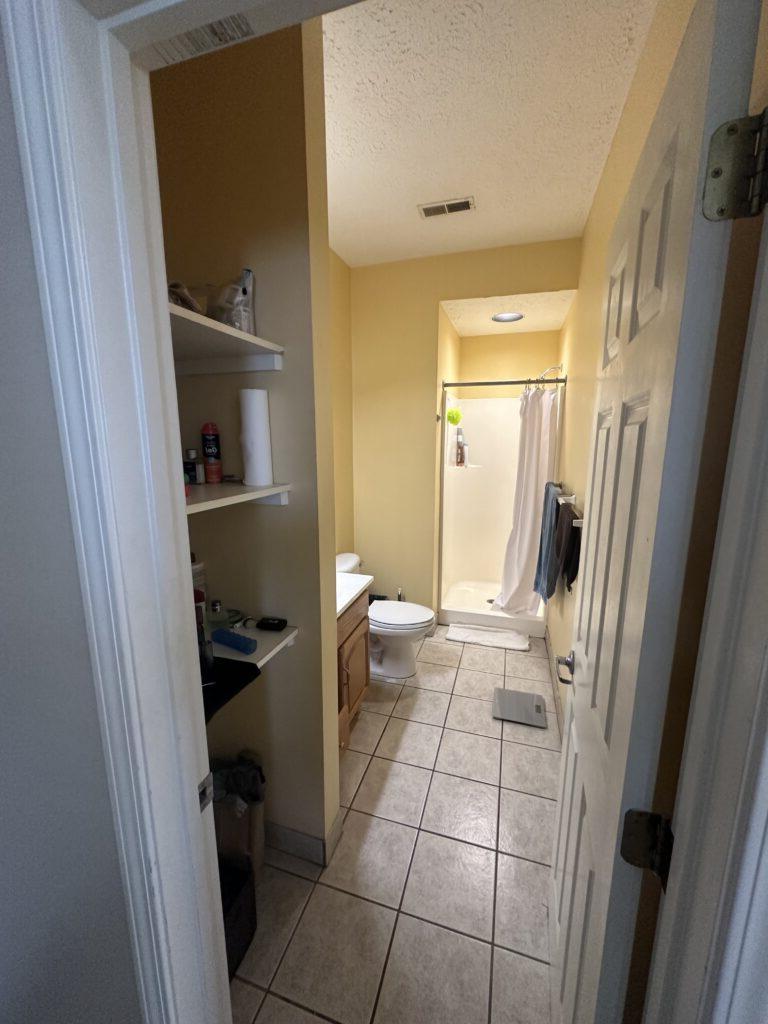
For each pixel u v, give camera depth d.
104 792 0.61
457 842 1.52
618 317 0.86
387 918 1.27
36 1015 0.75
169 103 1.17
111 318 0.50
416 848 1.50
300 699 1.37
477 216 2.16
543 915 1.28
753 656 0.37
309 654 1.33
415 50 1.22
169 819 0.63
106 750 0.58
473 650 2.91
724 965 0.39
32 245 0.48
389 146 1.64
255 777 1.38
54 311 0.48
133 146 0.51
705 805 0.43
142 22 0.46
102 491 0.51
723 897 0.39
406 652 2.55
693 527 0.51
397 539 3.07
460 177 1.84
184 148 1.18
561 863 1.13
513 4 1.10
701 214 0.44
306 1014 1.06
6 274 0.51
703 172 0.43
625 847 0.56
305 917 1.28
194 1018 0.70
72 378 0.49
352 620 1.93
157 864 0.61
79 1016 0.72
